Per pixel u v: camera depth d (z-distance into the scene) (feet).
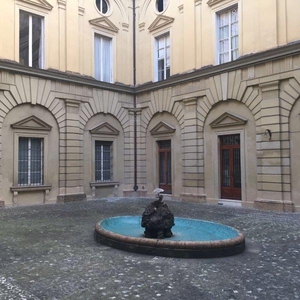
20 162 48.93
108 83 58.59
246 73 45.83
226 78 48.03
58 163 52.47
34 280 17.25
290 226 32.35
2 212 41.55
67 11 54.03
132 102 62.59
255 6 45.21
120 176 60.95
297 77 40.70
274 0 43.11
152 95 59.57
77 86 54.70
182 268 19.21
